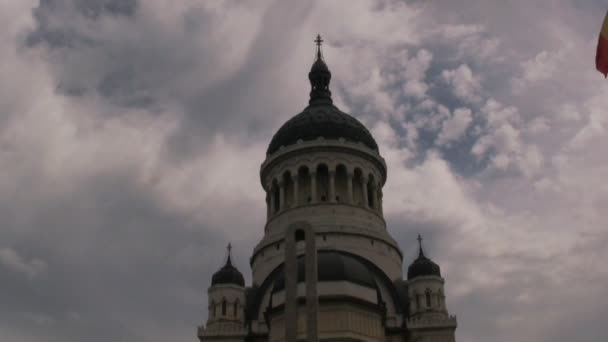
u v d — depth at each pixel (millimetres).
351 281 75688
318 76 113688
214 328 86125
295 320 55312
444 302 88250
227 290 89312
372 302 75812
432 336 82750
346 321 72188
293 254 58000
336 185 97750
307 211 94125
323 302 73188
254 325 86188
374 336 74250
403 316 85750
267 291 89250
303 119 102875
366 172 98750
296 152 97938
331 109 106562
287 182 99000
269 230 97125
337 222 92438
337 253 82250
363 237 92125
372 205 98875
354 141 100438
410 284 89375
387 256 93062
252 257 97625
